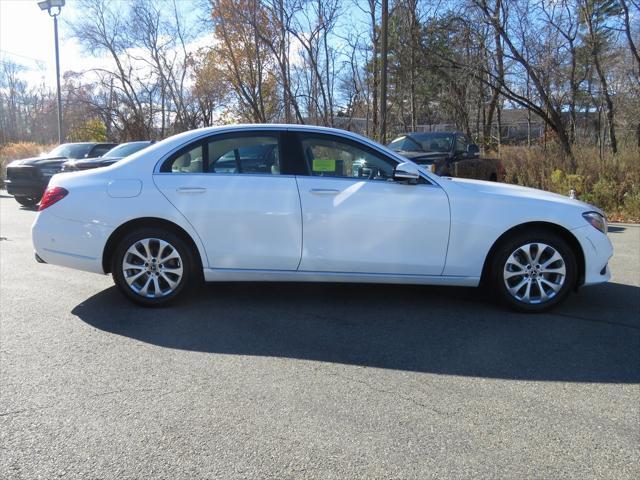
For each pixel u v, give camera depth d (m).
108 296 5.28
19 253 7.35
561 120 17.42
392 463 2.58
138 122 30.64
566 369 3.67
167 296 4.86
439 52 17.08
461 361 3.80
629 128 20.34
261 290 5.52
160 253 4.80
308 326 4.49
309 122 22.23
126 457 2.62
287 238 4.70
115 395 3.24
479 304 5.13
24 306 4.95
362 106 24.36
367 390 3.34
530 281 4.81
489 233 4.70
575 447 2.73
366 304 5.11
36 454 2.63
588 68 18.44
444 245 4.72
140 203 4.69
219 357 3.83
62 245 4.80
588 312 4.91
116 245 4.86
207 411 3.05
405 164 4.66
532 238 4.76
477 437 2.81
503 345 4.11
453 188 4.76
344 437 2.80
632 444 2.76
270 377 3.51
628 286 5.80
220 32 21.28
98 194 4.73
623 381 3.50
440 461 2.60
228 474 2.49
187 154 4.83
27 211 12.59
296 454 2.65
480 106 23.39
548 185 12.78
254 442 2.75
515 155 13.98
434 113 27.09
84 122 32.47
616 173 12.21
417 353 3.94
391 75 22.05
